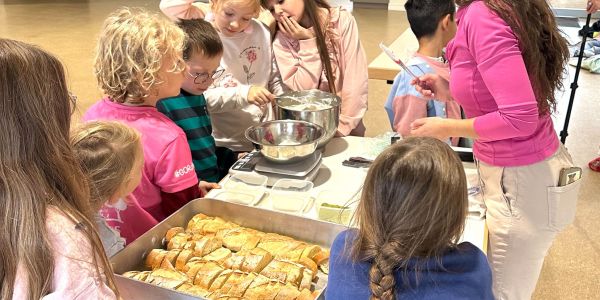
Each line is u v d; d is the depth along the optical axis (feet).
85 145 3.66
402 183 2.78
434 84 5.75
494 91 4.15
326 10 7.14
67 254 2.73
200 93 5.93
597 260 8.29
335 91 7.25
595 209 9.58
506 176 4.64
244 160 5.74
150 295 3.57
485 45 4.09
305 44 7.02
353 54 7.15
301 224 4.46
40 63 2.68
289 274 3.94
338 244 3.15
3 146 2.59
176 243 4.26
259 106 6.48
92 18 24.47
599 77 16.25
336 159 6.04
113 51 4.48
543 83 4.29
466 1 4.27
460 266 2.83
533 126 4.16
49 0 29.25
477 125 4.33
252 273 4.01
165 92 4.79
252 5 6.42
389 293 2.69
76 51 18.56
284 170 5.41
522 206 4.67
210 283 3.93
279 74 7.35
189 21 5.78
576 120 13.28
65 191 2.84
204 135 6.07
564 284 7.77
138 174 3.97
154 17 4.82
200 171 6.02
